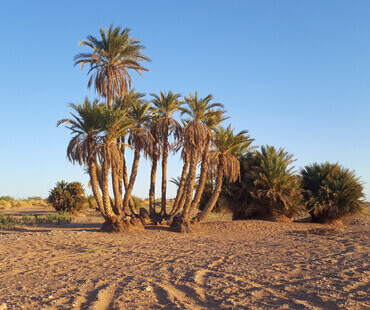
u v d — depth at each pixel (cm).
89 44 2028
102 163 1716
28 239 1421
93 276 789
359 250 1048
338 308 523
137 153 1958
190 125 1758
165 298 603
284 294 607
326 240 1354
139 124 1919
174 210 2050
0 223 2153
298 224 2150
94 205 3506
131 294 629
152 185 2066
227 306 548
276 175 2153
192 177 1798
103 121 1697
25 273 839
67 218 2595
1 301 606
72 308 558
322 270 782
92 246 1240
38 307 566
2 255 1086
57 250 1180
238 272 782
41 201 5531
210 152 1897
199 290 648
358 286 641
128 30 2027
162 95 1961
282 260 921
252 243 1316
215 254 1062
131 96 2025
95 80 1986
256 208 2228
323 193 2298
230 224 2027
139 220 1808
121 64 2030
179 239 1491
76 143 1708
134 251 1152
